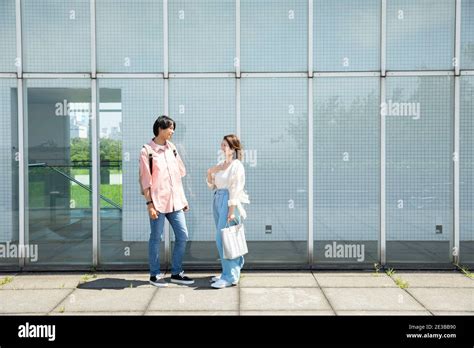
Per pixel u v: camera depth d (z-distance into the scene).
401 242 5.94
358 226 5.96
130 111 5.94
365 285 5.14
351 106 5.93
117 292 4.91
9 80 5.91
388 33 5.89
